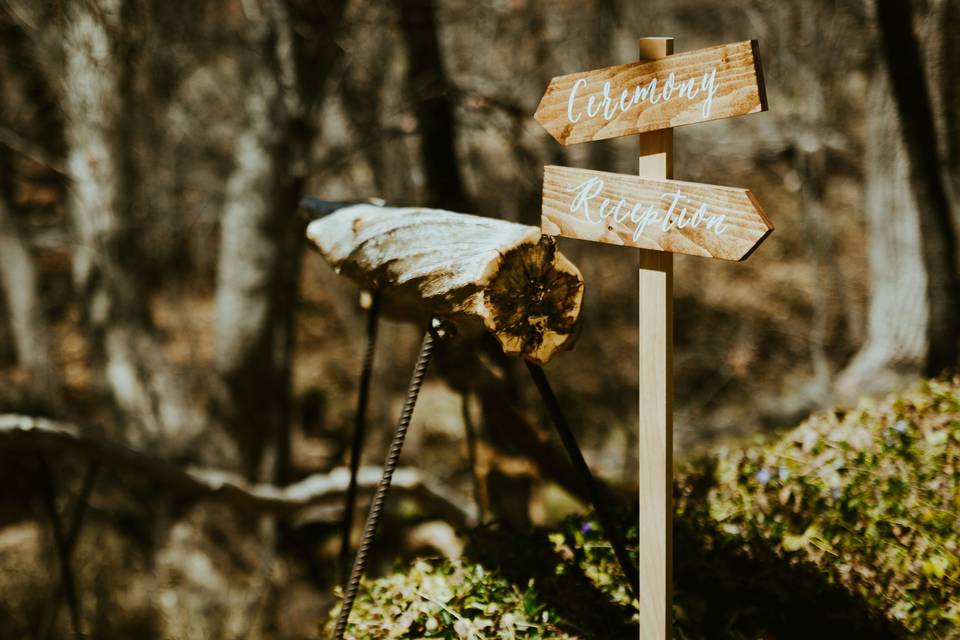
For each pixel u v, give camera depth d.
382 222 3.49
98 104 8.96
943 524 3.47
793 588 3.38
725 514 3.79
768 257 14.87
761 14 12.26
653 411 2.78
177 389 10.04
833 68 11.23
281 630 8.74
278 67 8.80
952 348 6.93
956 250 7.06
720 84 2.53
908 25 6.82
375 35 10.17
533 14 11.30
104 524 9.61
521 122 8.57
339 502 7.31
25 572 8.94
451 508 7.27
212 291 13.42
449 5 11.29
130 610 8.56
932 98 7.50
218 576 9.02
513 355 2.89
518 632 3.29
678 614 3.32
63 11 8.58
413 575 3.70
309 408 12.48
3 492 10.07
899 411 4.24
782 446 4.20
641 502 2.81
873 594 3.28
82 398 11.19
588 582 3.51
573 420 12.23
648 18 12.65
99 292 9.58
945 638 3.08
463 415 5.84
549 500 8.02
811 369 12.72
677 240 2.65
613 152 11.95
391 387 11.66
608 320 13.70
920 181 6.93
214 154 11.98
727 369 13.12
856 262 13.92
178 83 10.53
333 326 14.02
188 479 6.25
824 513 3.65
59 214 10.91
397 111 8.48
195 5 10.13
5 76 10.41
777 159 13.93
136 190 9.80
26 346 10.55
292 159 9.05
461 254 3.01
